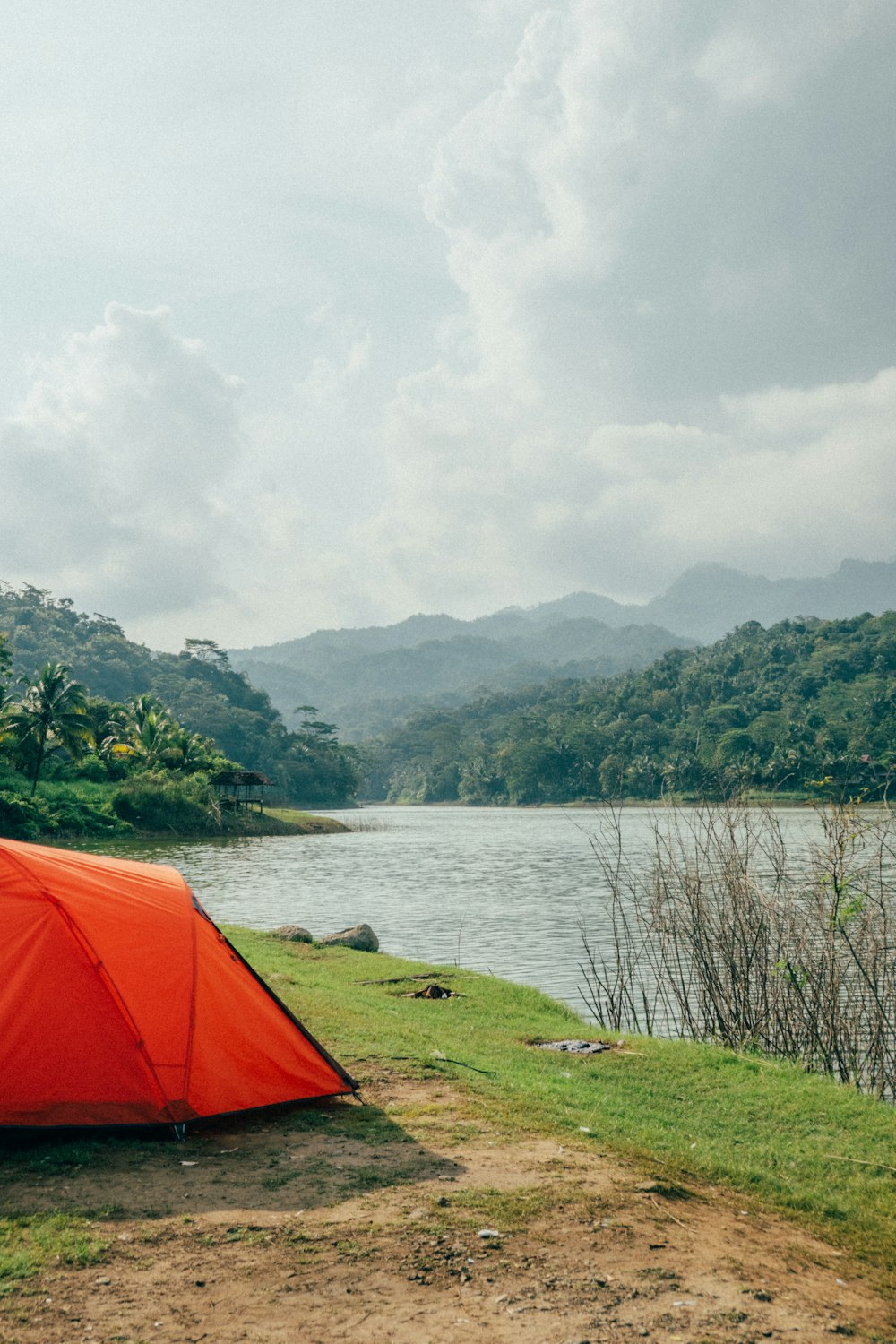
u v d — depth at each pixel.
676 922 14.02
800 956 12.45
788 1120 8.49
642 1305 4.68
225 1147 6.86
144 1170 6.36
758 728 157.12
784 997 12.36
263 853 59.53
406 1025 11.29
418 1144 6.95
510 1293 4.75
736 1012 12.59
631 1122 8.04
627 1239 5.43
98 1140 6.93
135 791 69.25
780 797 70.75
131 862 8.86
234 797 87.88
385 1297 4.68
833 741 139.75
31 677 182.12
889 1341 4.50
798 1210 6.37
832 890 12.12
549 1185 6.18
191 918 8.12
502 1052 10.52
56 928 7.35
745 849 13.86
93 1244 5.21
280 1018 8.08
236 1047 7.66
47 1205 5.75
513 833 88.94
